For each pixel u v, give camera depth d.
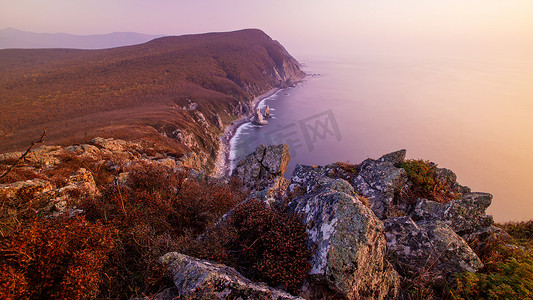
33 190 8.91
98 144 31.28
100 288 4.23
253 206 5.54
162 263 4.17
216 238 5.08
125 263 4.67
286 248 4.59
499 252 6.31
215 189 10.05
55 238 3.75
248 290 3.75
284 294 3.86
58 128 109.69
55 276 3.64
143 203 6.55
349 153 114.38
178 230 6.37
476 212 7.70
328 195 5.37
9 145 86.88
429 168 10.63
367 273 4.44
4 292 3.15
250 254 4.81
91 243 4.21
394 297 4.83
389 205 9.07
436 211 8.18
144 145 40.19
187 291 3.61
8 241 3.62
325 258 4.36
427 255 5.64
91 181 12.19
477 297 4.84
